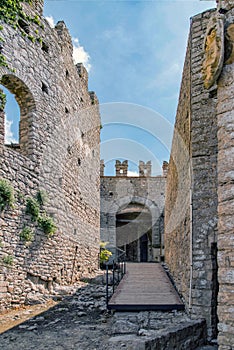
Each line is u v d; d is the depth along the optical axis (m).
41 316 7.72
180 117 9.57
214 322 6.65
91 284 11.70
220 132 4.41
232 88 4.36
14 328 6.85
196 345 6.27
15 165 9.17
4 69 9.33
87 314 7.94
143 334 5.76
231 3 4.47
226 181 4.26
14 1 9.89
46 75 11.16
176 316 7.08
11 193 8.71
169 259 12.76
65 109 12.48
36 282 9.48
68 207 12.11
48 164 10.73
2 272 8.24
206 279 6.77
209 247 6.83
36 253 9.57
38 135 10.39
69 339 6.17
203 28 7.64
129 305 7.72
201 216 7.02
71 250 12.11
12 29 9.74
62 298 9.45
